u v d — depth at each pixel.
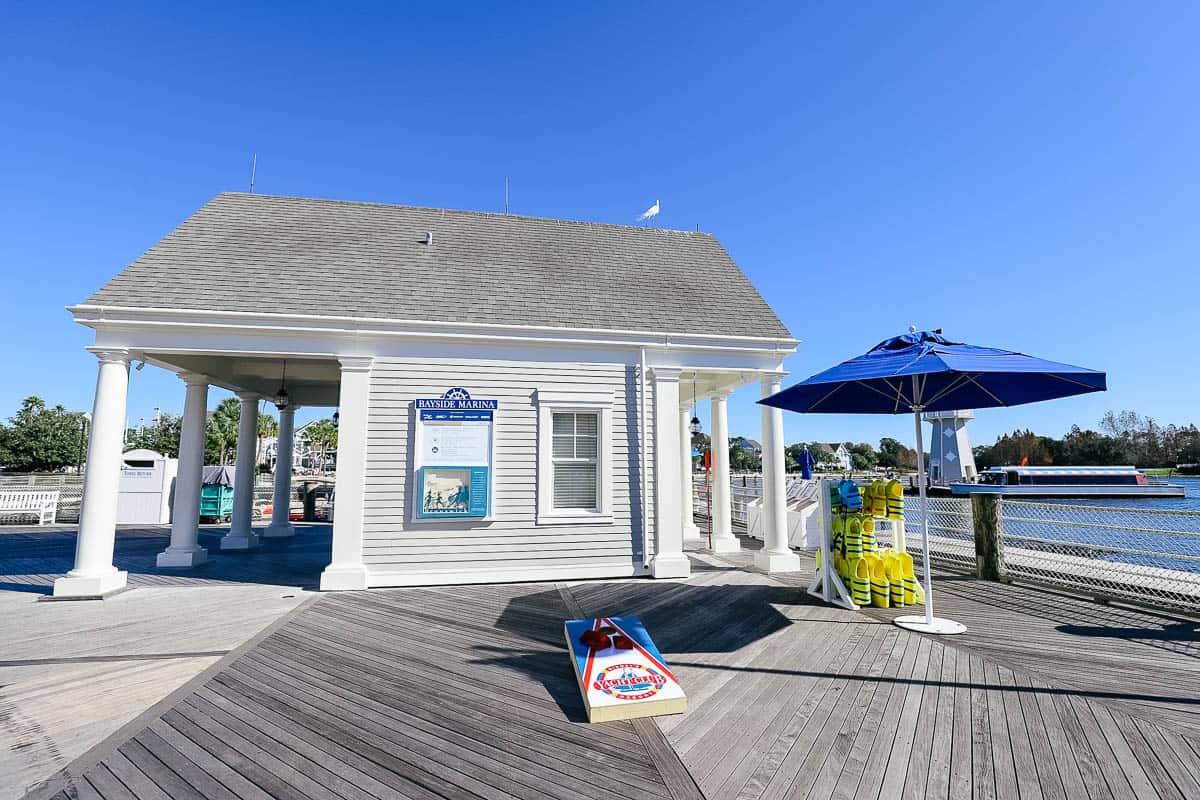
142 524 16.67
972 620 6.50
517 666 5.04
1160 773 3.22
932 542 10.37
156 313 7.91
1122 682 4.58
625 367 9.46
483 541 8.59
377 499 8.34
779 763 3.37
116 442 7.88
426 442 8.51
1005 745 3.55
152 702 4.27
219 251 9.08
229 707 4.18
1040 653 5.32
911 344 6.29
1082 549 8.02
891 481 7.60
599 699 4.02
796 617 6.66
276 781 3.21
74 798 3.04
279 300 8.46
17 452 38.34
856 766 3.32
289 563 10.29
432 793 3.09
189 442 10.36
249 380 12.11
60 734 3.76
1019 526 9.09
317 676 4.80
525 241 11.05
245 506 12.26
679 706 4.09
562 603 7.31
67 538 13.17
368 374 8.52
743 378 11.09
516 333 8.98
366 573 8.16
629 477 9.23
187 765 3.38
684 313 10.10
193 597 7.60
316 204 10.69
